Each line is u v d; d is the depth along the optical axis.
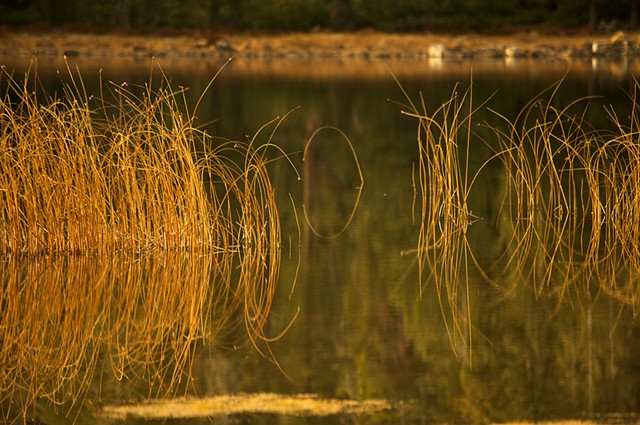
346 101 67.38
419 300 20.42
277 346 17.50
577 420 13.91
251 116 58.12
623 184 26.78
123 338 18.28
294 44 124.69
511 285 21.64
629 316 19.09
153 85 72.94
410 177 36.84
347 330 18.36
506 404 14.55
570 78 80.94
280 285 21.72
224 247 25.44
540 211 29.88
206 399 15.01
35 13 133.00
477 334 18.02
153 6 137.12
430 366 16.30
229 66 101.19
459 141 47.47
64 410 14.76
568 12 141.25
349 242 25.92
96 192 24.48
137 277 22.52
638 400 14.62
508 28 136.62
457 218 28.75
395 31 137.62
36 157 24.42
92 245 24.58
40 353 17.52
